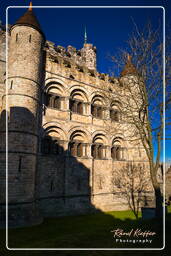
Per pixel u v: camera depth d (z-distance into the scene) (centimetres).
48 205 2139
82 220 2027
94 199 2539
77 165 2448
